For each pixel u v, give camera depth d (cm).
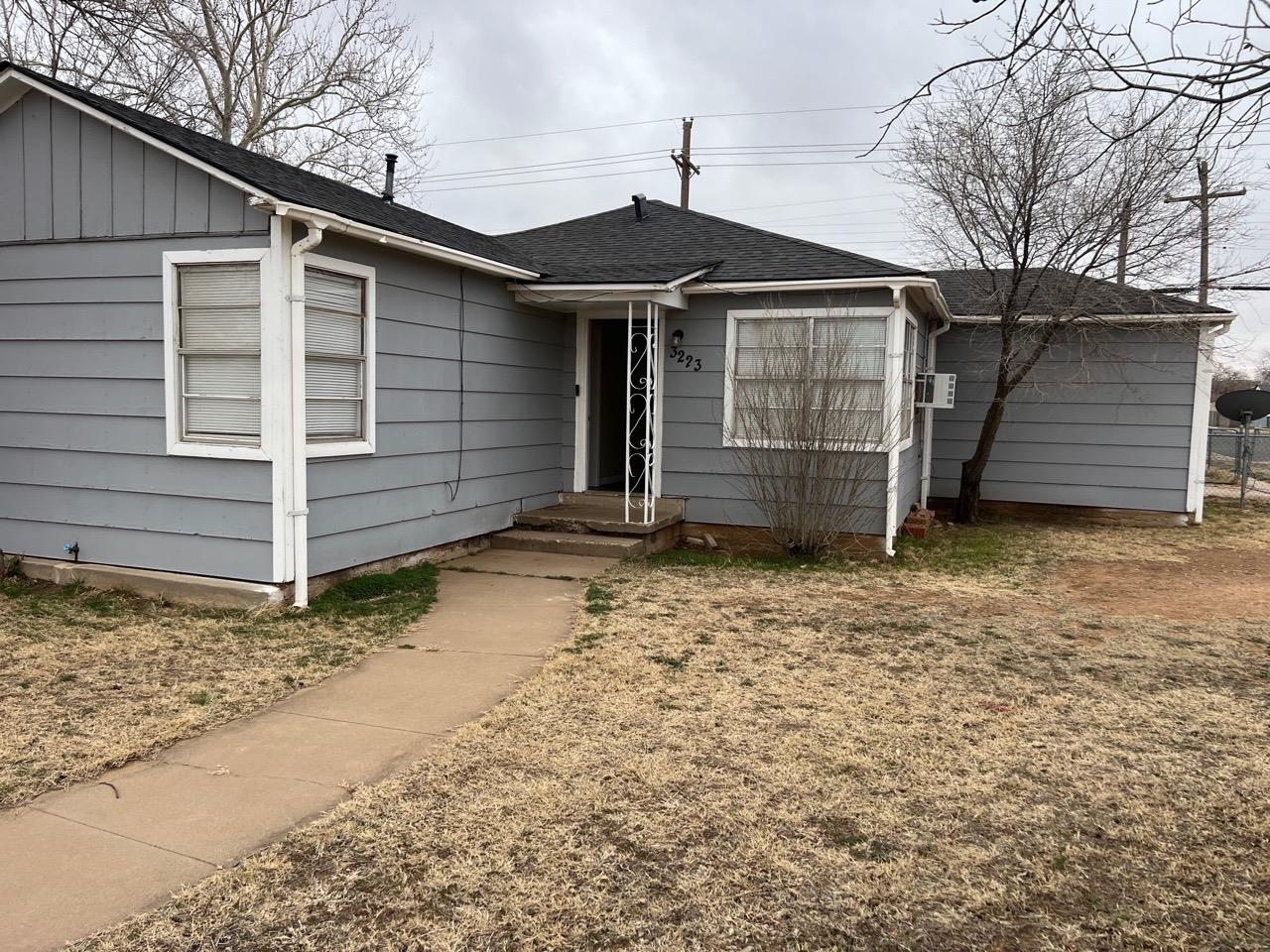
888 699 505
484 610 708
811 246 1091
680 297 988
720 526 1030
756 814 362
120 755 414
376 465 783
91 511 748
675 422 1040
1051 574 912
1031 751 432
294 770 402
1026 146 1183
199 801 370
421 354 831
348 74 1961
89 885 306
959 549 1064
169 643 604
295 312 667
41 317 749
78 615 671
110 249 716
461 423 900
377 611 695
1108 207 1181
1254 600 788
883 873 320
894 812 367
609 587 795
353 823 351
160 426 714
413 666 560
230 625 647
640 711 480
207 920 287
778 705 493
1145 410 1334
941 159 1278
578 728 454
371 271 756
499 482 975
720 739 442
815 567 920
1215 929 289
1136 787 393
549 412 1073
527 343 1016
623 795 378
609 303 994
